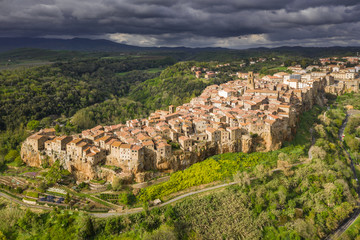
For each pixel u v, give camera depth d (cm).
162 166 17162
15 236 14162
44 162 18575
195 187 16675
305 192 16925
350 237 14800
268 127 19312
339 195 16625
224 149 19225
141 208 15150
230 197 15800
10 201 16125
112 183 16125
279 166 18275
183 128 19625
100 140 17938
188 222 14562
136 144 17325
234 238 13975
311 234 14600
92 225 13912
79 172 17300
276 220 15262
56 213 14912
